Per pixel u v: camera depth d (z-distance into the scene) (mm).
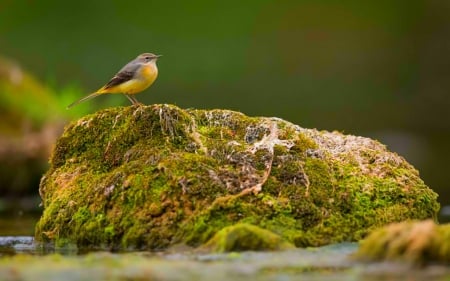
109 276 9148
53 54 44250
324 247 10883
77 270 9453
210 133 12430
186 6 47438
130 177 11820
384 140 36188
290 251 10523
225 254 10359
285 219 11211
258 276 9148
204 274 9242
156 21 47312
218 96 43969
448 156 32500
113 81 15852
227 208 11195
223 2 49312
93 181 12297
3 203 22266
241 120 12617
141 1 47406
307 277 9086
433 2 51312
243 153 11930
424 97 46844
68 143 13023
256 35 48594
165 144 12117
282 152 11930
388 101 45719
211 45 47656
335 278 9031
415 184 12297
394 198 11930
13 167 23156
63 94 26656
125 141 12461
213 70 46594
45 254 11062
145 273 9281
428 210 12156
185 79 45594
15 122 25062
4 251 11938
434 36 50500
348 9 51500
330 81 47562
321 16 50375
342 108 43812
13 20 45219
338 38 50188
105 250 11359
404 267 9477
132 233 11383
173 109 12414
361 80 47938
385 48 50188
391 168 12375
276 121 12594
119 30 46344
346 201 11633
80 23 46031
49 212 12375
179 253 10586
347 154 12500
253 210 11219
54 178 12898
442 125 41000
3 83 25953
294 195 11453
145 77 15766
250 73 47094
